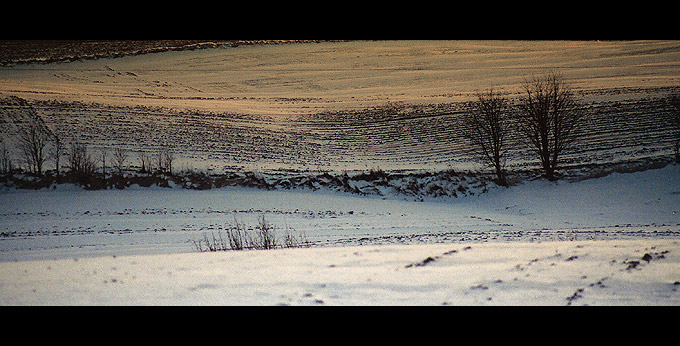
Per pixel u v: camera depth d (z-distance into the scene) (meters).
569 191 103.25
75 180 104.62
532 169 117.94
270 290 24.27
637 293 24.00
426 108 189.38
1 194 98.19
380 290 24.28
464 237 60.25
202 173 112.69
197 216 85.00
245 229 74.25
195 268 28.62
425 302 22.95
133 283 25.69
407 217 85.75
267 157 138.75
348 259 30.19
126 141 144.50
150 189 103.00
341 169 127.12
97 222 80.00
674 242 35.31
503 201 102.50
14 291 24.77
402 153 144.75
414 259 29.80
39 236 69.38
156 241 65.50
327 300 23.03
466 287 24.67
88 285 25.56
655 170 106.19
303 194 102.75
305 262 29.55
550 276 26.27
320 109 197.12
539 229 72.19
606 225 77.06
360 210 91.81
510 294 23.95
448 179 111.88
